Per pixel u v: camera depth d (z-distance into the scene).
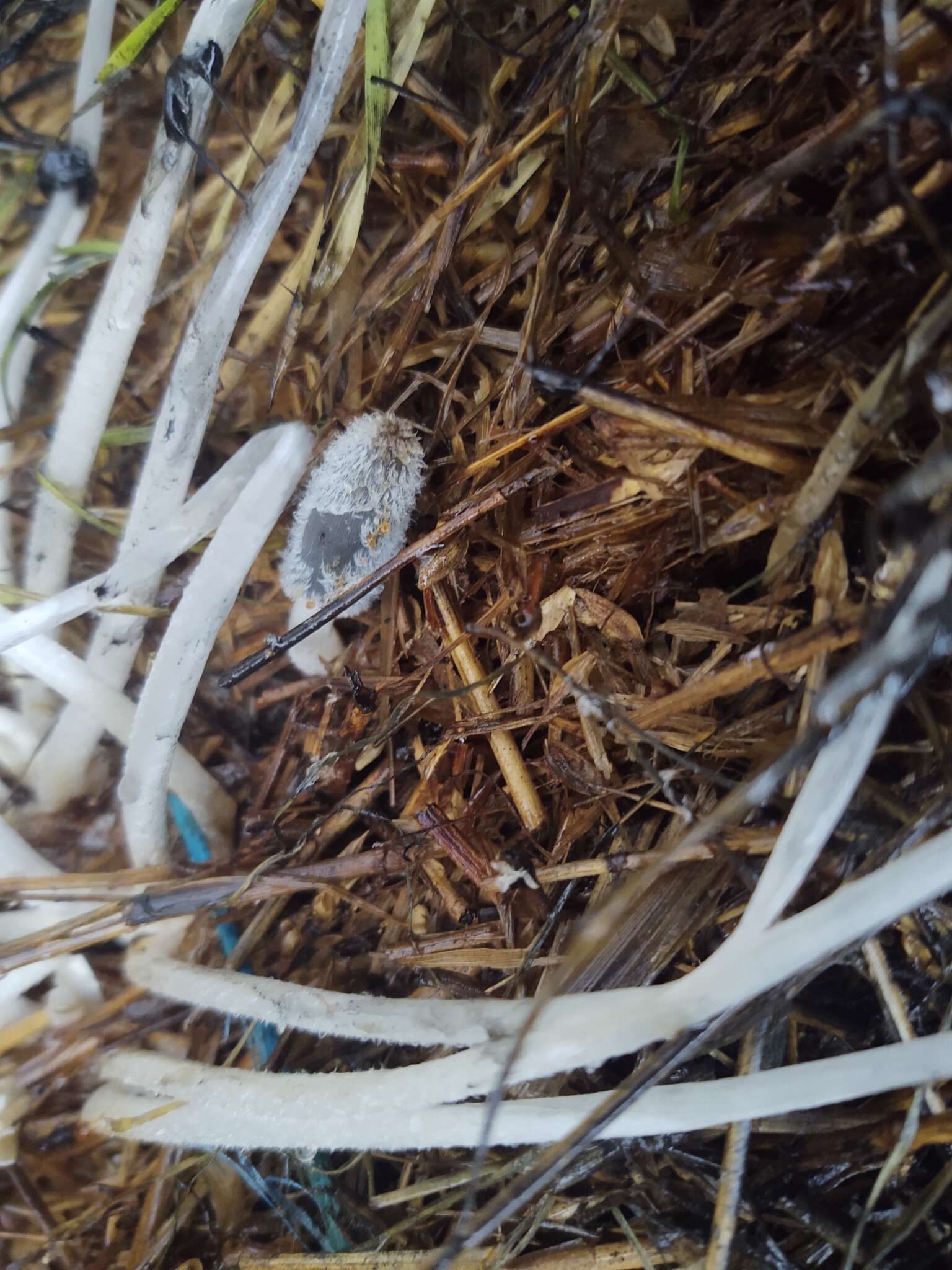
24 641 0.09
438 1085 0.08
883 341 0.08
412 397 0.11
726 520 0.09
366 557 0.10
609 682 0.10
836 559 0.08
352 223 0.10
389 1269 0.09
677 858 0.09
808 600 0.09
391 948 0.10
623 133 0.09
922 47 0.07
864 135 0.07
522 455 0.10
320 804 0.11
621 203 0.09
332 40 0.07
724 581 0.09
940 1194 0.08
